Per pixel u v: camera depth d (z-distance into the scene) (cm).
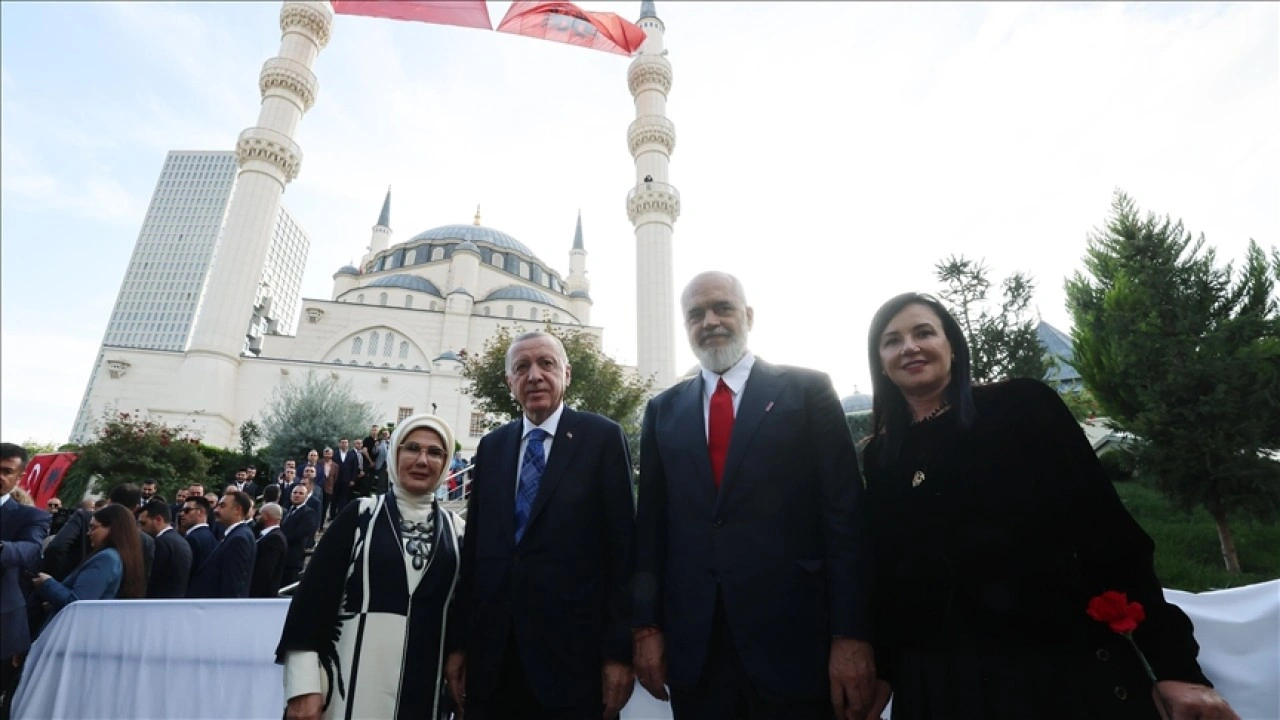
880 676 263
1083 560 232
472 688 302
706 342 328
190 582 760
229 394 3775
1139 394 1020
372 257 7425
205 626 456
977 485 244
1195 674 204
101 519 578
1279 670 325
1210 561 905
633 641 306
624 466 349
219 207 10956
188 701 440
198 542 797
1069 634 218
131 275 10412
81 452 2278
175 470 2369
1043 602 221
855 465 294
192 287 10350
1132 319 1116
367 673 291
